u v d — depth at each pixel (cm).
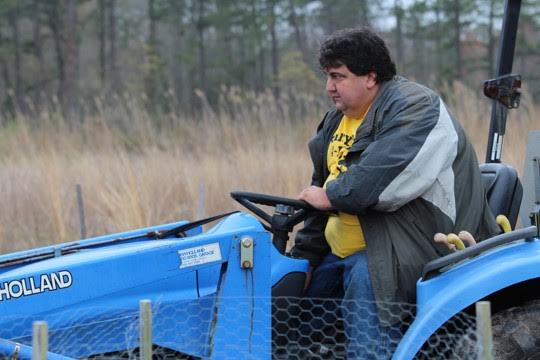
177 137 1998
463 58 6081
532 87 5381
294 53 4997
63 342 622
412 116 656
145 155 1848
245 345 633
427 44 6462
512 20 797
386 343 652
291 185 1548
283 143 1886
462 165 677
